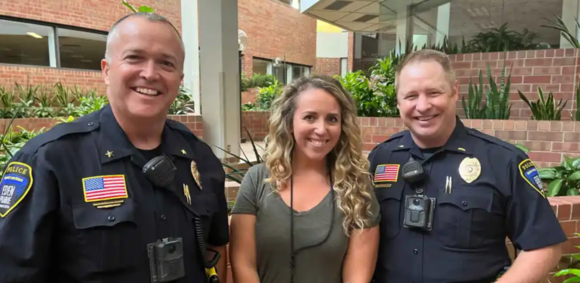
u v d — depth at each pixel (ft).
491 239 4.15
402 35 23.09
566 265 6.85
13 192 2.83
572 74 15.17
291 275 3.99
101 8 25.75
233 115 14.51
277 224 4.02
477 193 4.13
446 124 4.31
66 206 2.88
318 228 3.99
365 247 4.09
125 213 3.00
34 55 23.61
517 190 4.09
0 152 9.78
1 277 2.69
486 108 13.96
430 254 4.16
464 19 20.17
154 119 3.28
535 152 12.20
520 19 18.65
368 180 4.35
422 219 4.18
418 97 4.23
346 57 47.55
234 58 14.33
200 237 3.48
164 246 3.11
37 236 2.76
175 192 3.36
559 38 17.67
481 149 4.35
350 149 4.22
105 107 3.50
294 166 4.33
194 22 18.98
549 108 13.21
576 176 8.05
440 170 4.37
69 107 20.07
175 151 3.58
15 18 22.25
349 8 28.27
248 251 4.11
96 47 26.17
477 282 4.05
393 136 5.13
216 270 4.00
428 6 21.52
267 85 34.24
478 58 16.94
